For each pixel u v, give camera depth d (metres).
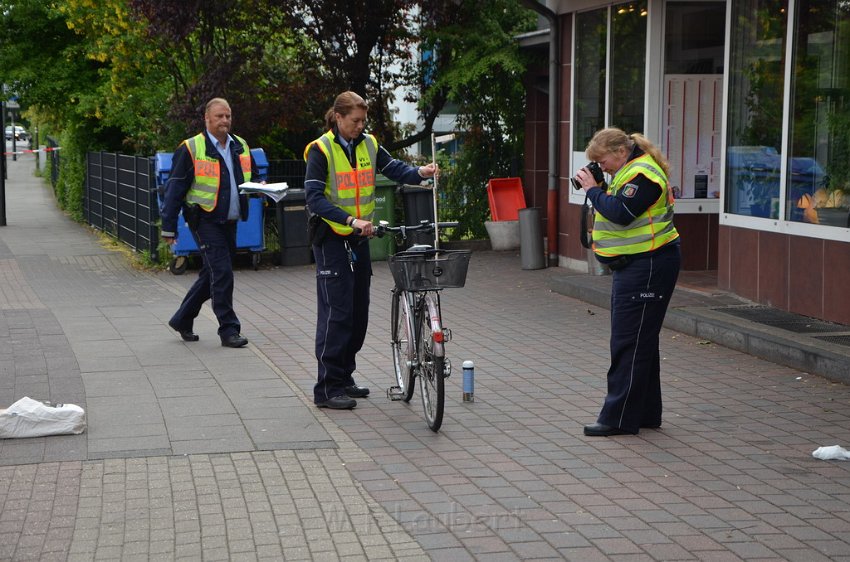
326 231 6.85
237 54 15.65
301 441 6.13
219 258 8.81
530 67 15.99
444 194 16.73
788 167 9.66
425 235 6.76
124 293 12.27
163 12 14.89
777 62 9.86
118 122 19.70
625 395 6.31
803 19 9.48
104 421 6.48
